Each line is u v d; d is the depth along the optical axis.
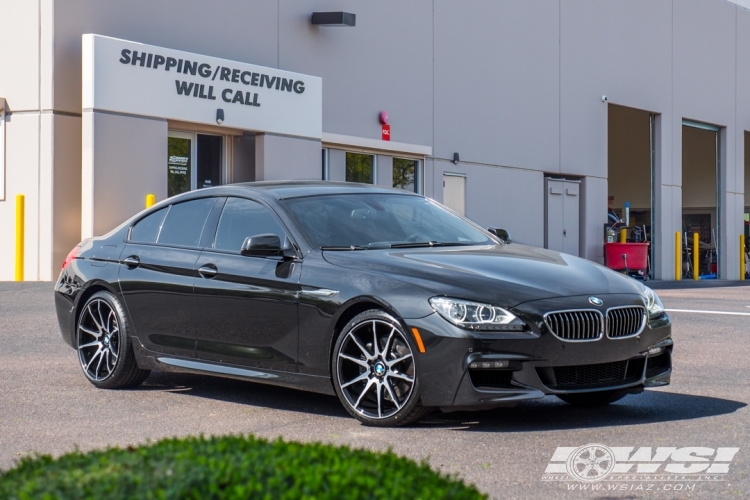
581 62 25.48
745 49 32.56
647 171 36.00
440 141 21.38
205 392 7.10
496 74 22.86
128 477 2.43
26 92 15.11
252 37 17.55
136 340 7.09
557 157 24.70
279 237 6.45
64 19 14.98
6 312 11.23
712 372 8.15
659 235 28.59
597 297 5.82
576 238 25.59
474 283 5.66
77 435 5.60
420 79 20.91
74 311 7.49
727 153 31.72
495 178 22.83
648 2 27.89
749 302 16.16
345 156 19.42
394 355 5.73
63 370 7.95
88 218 14.65
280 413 6.27
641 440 5.45
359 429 5.73
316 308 6.00
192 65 15.95
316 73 18.69
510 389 5.48
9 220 15.34
